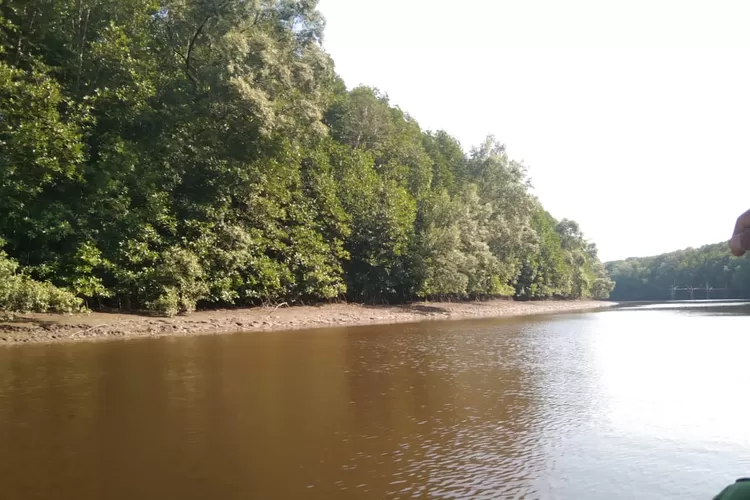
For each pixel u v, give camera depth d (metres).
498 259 54.88
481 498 4.93
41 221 19.34
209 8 24.98
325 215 33.97
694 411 8.43
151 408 8.27
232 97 24.53
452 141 58.81
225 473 5.51
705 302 81.31
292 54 27.22
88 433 6.90
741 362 13.80
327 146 37.31
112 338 18.05
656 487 5.27
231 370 11.88
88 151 22.23
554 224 86.94
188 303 23.73
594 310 52.84
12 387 9.70
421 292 41.56
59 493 4.94
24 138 18.30
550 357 14.62
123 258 22.27
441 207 43.72
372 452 6.23
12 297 16.61
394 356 14.58
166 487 5.11
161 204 23.36
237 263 26.45
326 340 18.80
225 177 26.78
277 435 6.90
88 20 22.94
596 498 4.98
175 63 26.92
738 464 5.98
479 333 22.44
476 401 9.02
